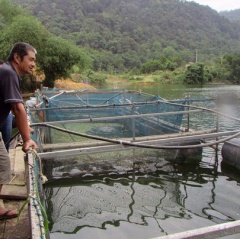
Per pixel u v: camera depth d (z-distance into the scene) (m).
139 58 87.31
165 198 5.64
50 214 4.98
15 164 4.67
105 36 97.44
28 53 2.98
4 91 2.75
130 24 117.19
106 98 12.35
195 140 7.72
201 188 6.14
